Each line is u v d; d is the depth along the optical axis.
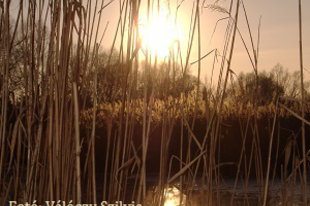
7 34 2.62
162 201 2.54
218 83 2.77
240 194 5.80
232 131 7.76
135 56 2.47
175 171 8.10
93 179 2.41
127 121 2.48
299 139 7.62
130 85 2.50
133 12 2.40
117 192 2.52
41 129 2.54
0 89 2.75
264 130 7.58
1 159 2.64
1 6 2.66
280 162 7.53
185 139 8.00
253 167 7.80
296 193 5.04
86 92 2.53
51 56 2.51
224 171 7.94
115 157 2.48
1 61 2.68
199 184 6.34
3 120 2.65
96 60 2.46
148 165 8.25
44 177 2.56
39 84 2.70
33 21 2.60
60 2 2.49
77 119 2.23
